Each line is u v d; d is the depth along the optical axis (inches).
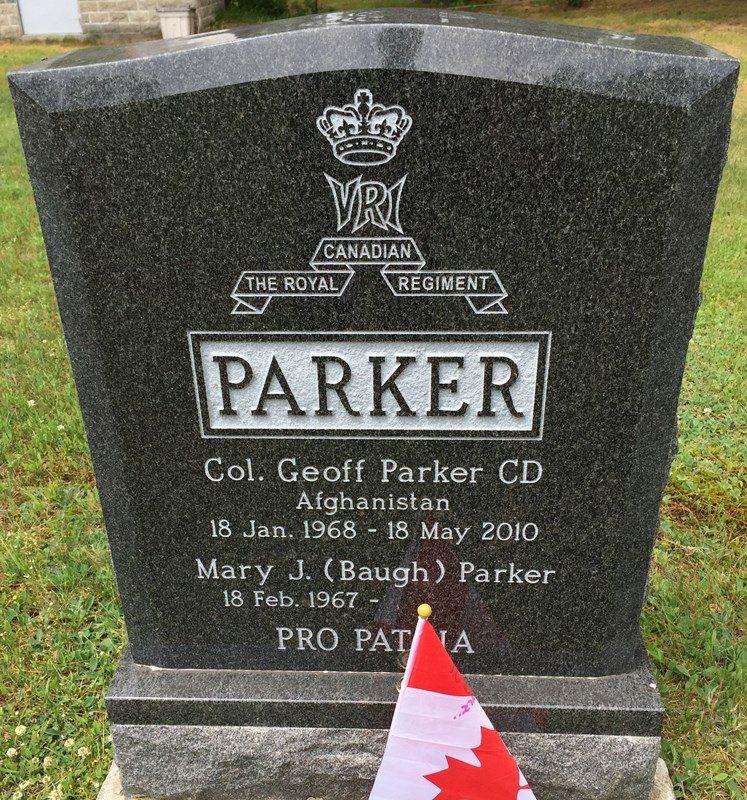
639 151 26.0
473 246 27.5
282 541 32.9
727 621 43.8
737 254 90.1
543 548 32.5
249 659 35.4
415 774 32.8
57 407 63.1
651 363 29.2
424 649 30.9
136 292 28.7
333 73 25.4
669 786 35.9
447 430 30.6
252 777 35.9
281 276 28.2
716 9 264.5
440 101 25.6
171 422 30.9
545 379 29.6
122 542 33.2
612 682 34.4
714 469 55.9
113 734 35.1
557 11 281.1
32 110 26.2
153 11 255.6
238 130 26.2
